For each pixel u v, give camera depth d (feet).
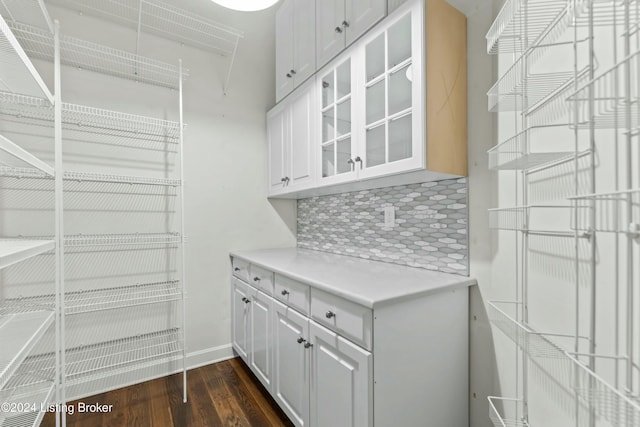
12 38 2.89
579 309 2.74
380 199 6.29
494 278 4.25
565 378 2.61
